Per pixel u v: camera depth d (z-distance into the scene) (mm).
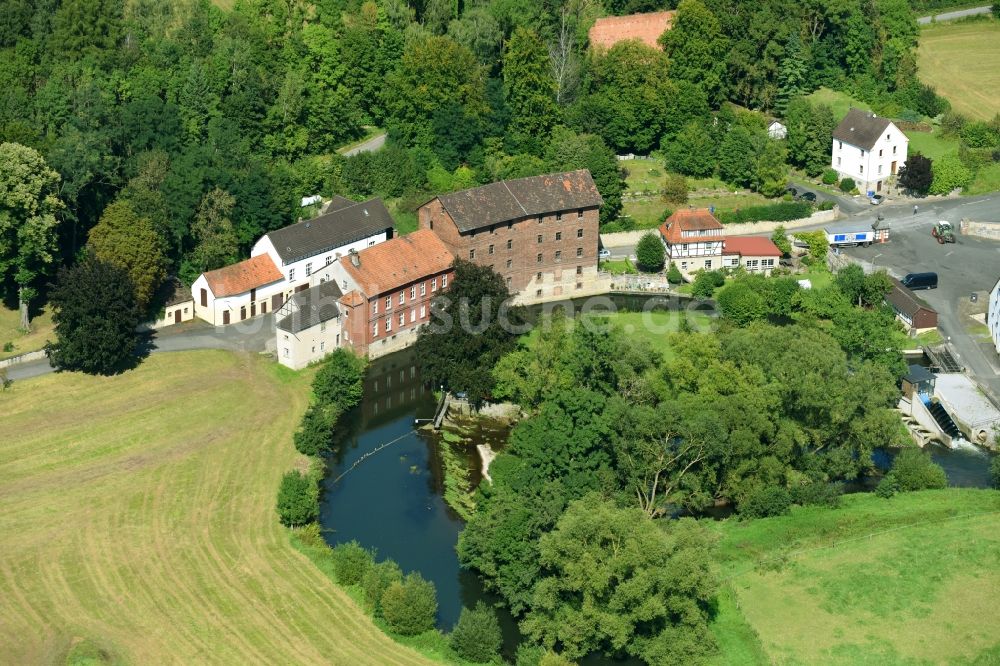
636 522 123062
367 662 120312
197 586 130875
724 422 139625
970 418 161375
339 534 141875
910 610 125312
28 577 132375
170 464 151750
